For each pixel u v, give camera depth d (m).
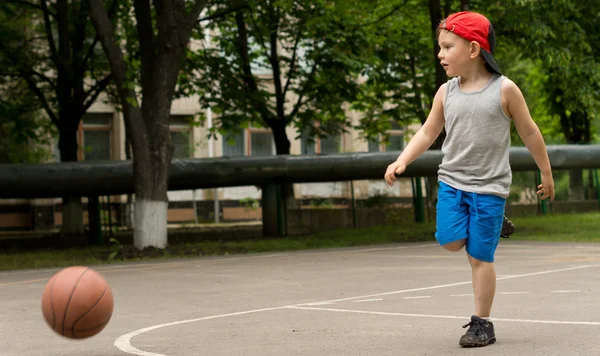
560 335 6.85
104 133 49.53
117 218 36.44
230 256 21.20
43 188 26.70
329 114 36.25
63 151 31.12
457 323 7.95
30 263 20.78
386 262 17.41
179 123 50.47
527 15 26.78
